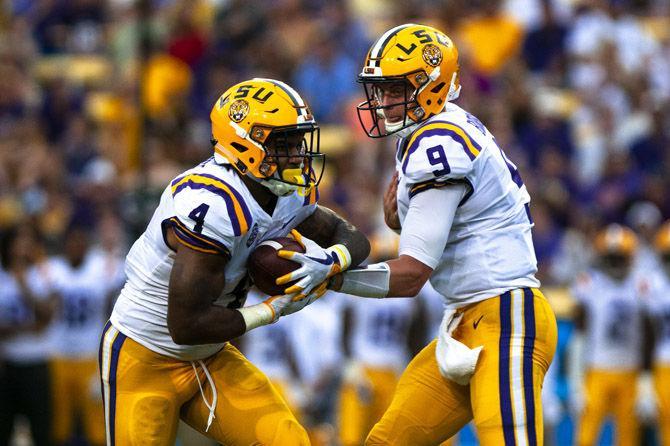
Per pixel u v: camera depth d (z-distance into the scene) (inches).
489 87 1621.6
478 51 1665.8
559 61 1731.1
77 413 1252.5
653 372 1205.7
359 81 665.6
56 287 1221.7
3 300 1175.0
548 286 1336.1
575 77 1711.4
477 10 1705.2
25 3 1946.4
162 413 655.1
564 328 1241.4
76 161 1631.4
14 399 1195.3
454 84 669.3
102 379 664.4
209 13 1802.4
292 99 626.8
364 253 660.7
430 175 634.8
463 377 655.1
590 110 1632.6
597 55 1694.1
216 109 631.8
